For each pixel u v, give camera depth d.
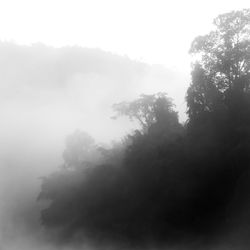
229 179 55.72
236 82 60.41
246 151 53.09
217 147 57.22
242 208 50.59
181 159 60.38
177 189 58.84
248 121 56.75
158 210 62.22
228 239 51.84
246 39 63.31
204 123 61.06
